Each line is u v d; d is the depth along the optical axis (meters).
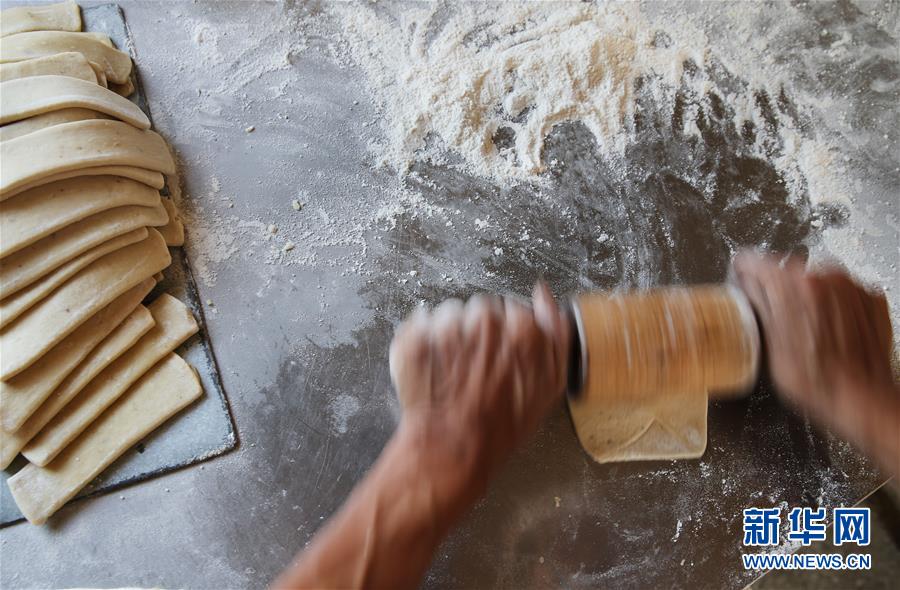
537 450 1.08
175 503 1.05
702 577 1.03
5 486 1.03
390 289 1.16
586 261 1.18
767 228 1.21
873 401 0.84
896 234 1.22
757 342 0.84
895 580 1.40
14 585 1.00
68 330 1.02
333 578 0.70
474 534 1.04
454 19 1.32
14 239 1.00
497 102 1.27
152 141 1.16
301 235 1.18
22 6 1.27
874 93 1.31
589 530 1.04
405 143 1.24
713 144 1.26
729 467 1.08
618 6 1.34
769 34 1.34
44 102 1.07
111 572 1.01
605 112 1.27
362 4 1.33
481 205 1.21
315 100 1.27
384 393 1.11
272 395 1.10
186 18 1.31
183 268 1.15
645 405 1.05
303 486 1.06
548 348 0.85
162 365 1.09
